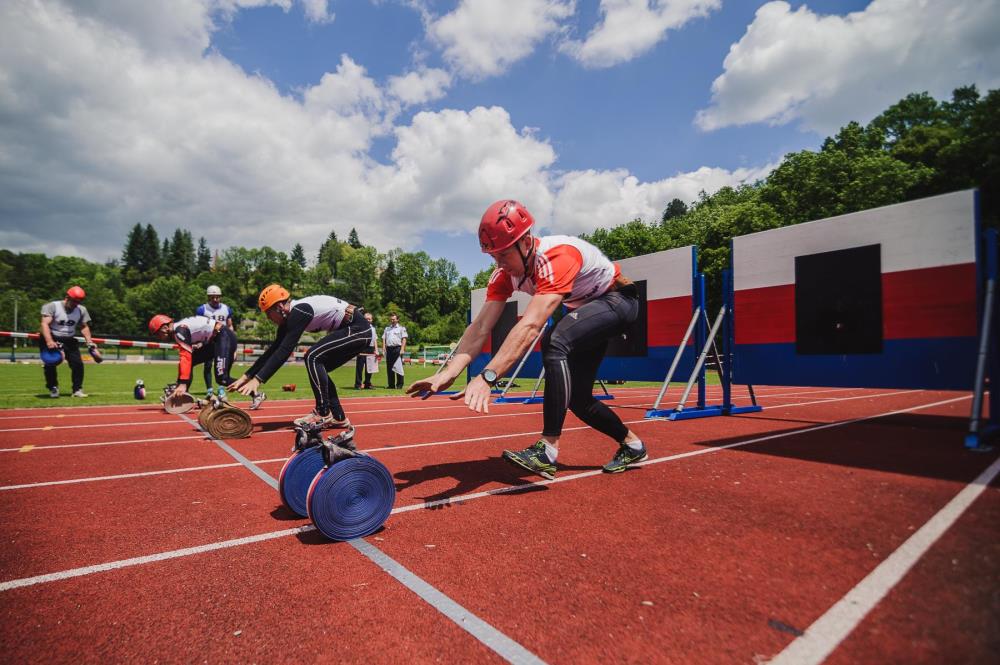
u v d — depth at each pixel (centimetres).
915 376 537
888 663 135
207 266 16325
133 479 358
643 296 838
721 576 194
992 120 3192
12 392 1044
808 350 629
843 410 774
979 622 154
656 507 282
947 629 151
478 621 164
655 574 197
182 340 695
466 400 256
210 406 594
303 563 212
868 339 574
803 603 171
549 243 294
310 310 489
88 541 239
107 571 205
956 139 3428
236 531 253
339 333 523
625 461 367
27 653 147
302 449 277
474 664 140
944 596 171
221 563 213
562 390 318
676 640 151
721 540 231
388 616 168
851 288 590
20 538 243
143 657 145
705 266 3912
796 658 140
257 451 459
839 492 303
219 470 386
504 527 253
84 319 940
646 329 830
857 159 3409
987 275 479
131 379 1573
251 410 793
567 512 275
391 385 1341
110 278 12281
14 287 11162
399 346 1334
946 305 516
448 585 190
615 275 349
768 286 672
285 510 288
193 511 286
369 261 12744
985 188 3219
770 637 151
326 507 230
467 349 312
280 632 158
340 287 12369
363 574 201
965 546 212
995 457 398
